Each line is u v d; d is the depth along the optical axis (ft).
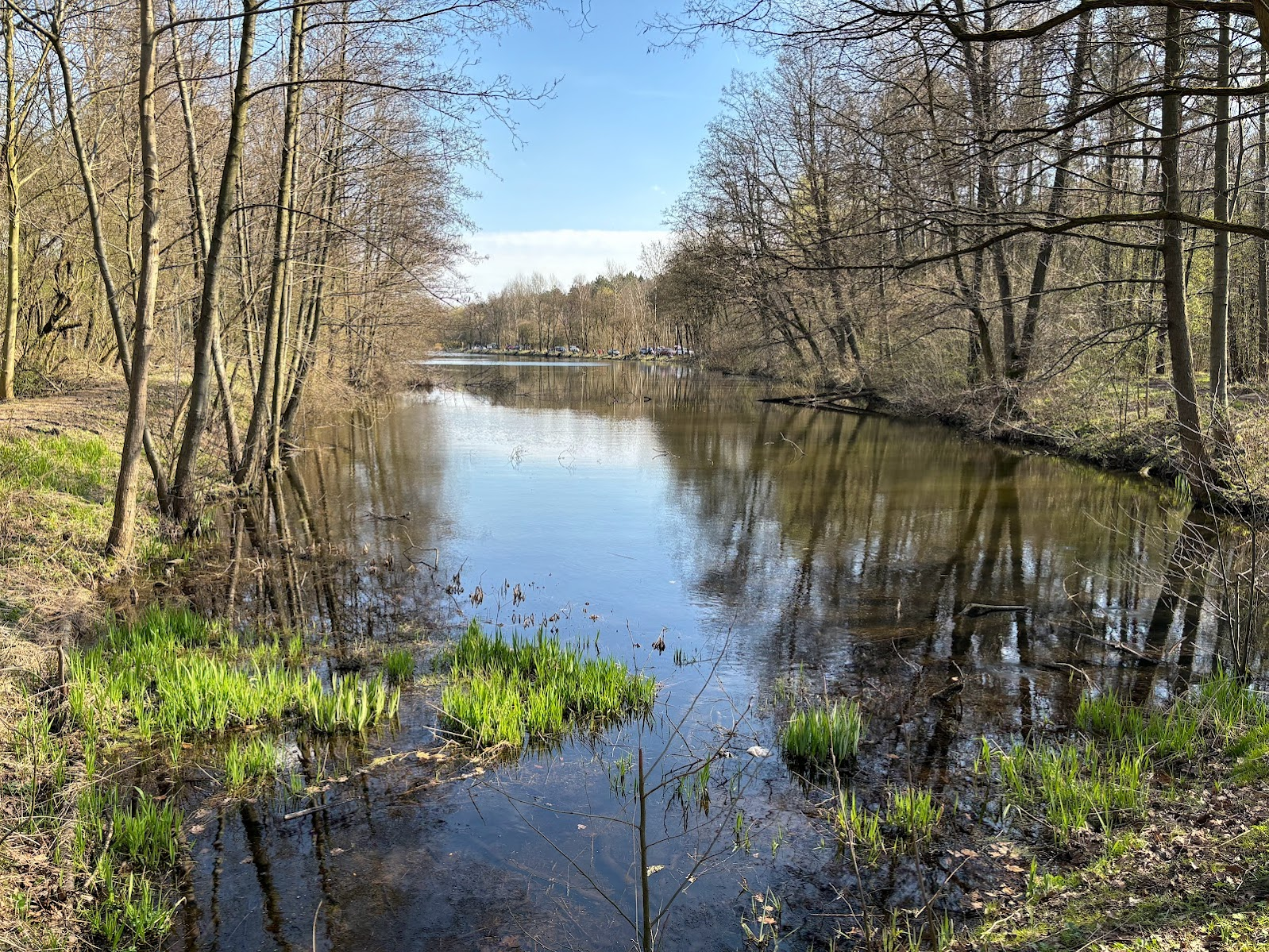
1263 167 64.80
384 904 14.06
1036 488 52.60
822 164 70.54
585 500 50.31
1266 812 14.15
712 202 108.37
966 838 15.55
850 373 105.81
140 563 32.99
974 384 76.95
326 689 22.35
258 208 51.85
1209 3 18.58
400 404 115.24
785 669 24.47
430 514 46.42
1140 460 54.49
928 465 61.93
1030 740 19.44
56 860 14.12
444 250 60.59
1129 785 16.06
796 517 45.73
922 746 19.33
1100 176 51.26
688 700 22.34
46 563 28.86
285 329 56.03
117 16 44.04
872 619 28.96
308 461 64.95
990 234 37.27
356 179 53.11
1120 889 12.93
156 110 46.75
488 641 25.03
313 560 36.60
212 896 14.19
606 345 314.35
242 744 19.35
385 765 18.66
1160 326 43.96
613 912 13.89
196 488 44.01
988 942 12.29
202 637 25.84
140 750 18.81
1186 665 23.94
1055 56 31.48
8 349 55.16
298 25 43.47
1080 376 63.16
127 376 34.99
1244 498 28.43
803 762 18.78
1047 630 27.55
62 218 60.59
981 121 30.86
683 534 42.04
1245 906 11.36
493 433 82.99
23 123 54.19
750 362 150.51
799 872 14.84
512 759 19.03
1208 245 44.32
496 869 15.02
